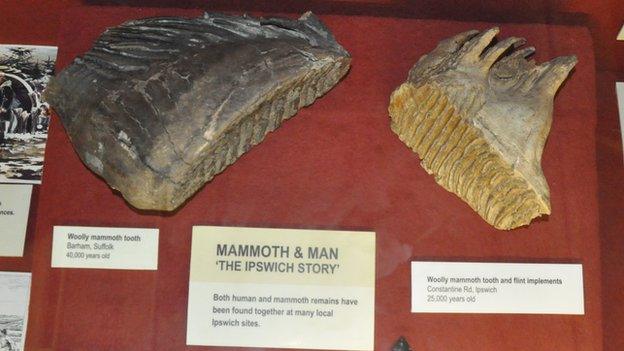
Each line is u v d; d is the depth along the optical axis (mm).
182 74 635
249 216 717
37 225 712
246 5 745
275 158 729
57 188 719
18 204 730
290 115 720
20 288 716
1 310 711
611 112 767
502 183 671
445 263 717
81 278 704
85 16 748
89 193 718
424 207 727
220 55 642
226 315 698
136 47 660
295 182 726
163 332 697
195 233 710
